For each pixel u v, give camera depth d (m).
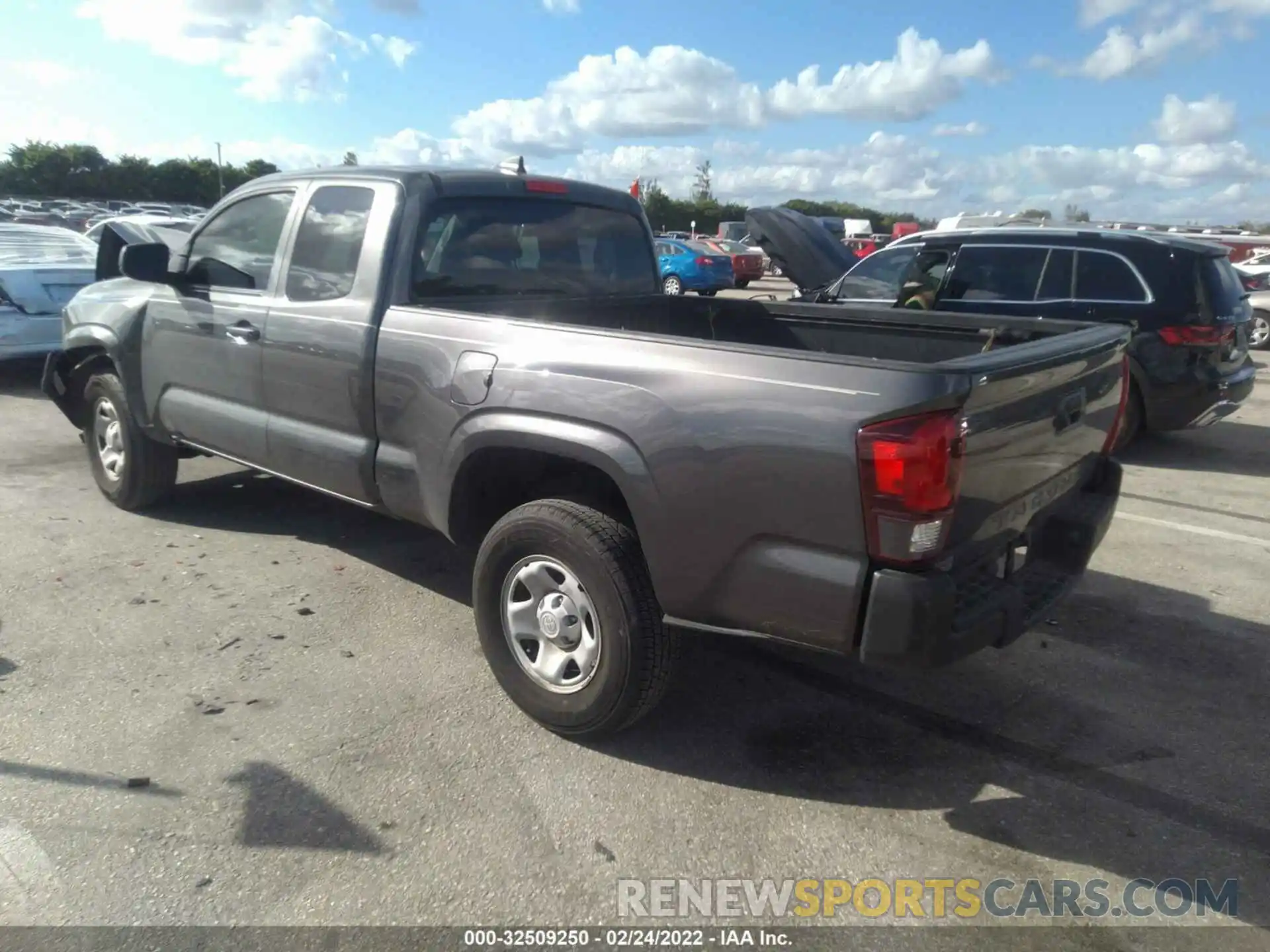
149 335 5.27
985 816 3.20
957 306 8.50
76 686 3.84
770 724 3.73
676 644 3.34
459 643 4.32
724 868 2.92
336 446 4.27
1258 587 5.22
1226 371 7.92
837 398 2.78
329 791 3.21
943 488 2.70
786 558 2.91
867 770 3.45
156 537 5.53
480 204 4.44
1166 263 7.77
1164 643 4.52
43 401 9.28
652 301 5.12
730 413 2.96
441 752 3.47
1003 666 4.27
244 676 3.96
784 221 10.07
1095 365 3.55
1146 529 6.23
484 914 2.70
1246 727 3.80
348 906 2.70
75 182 68.00
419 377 3.85
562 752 3.49
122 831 2.98
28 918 2.62
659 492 3.11
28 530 5.58
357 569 5.14
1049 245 8.16
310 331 4.29
